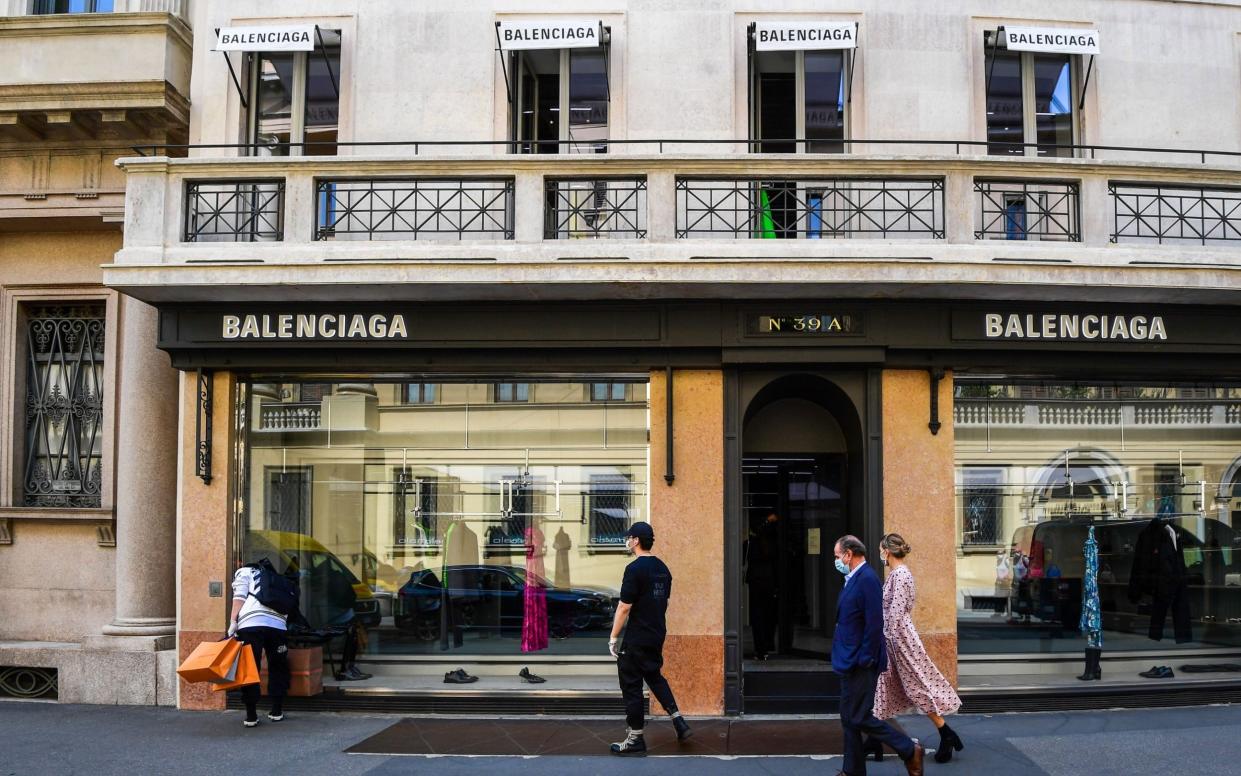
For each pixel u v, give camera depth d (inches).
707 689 380.8
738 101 417.1
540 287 371.9
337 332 391.9
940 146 414.9
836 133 420.8
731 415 391.2
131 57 422.6
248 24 424.8
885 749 327.3
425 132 418.3
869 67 418.0
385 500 412.5
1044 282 366.0
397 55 421.7
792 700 383.9
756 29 412.8
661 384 396.2
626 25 418.6
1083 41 415.8
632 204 389.7
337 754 323.6
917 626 387.5
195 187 391.5
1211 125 429.7
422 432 413.1
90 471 449.4
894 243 371.2
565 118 421.4
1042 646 402.3
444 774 298.2
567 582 403.9
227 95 422.9
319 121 425.7
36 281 451.5
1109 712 382.3
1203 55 433.1
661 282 364.8
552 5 420.2
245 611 363.3
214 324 394.9
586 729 360.5
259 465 412.5
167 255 378.9
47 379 455.8
